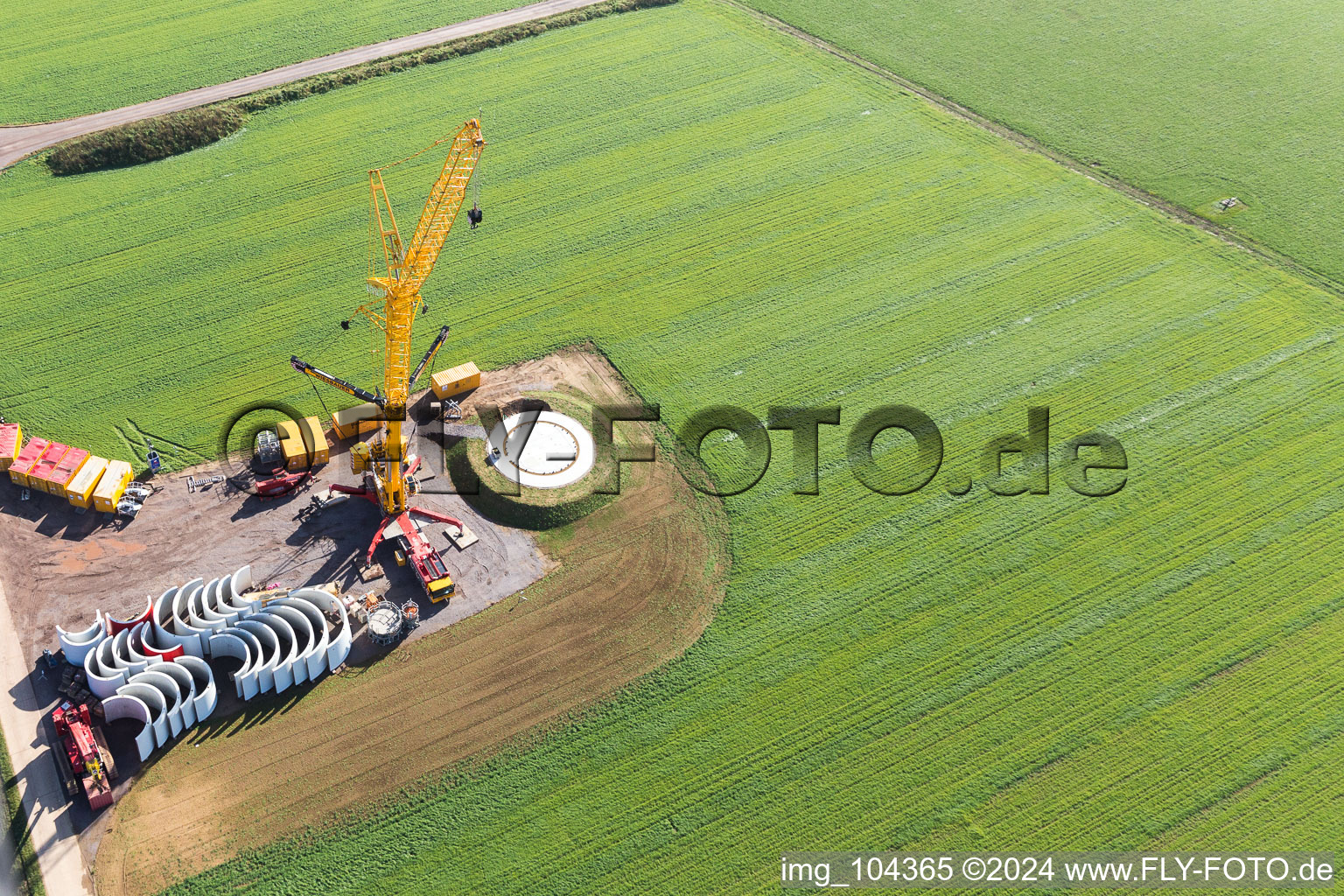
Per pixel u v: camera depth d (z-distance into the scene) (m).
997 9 135.12
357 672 61.97
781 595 67.06
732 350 84.94
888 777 58.06
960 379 82.56
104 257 91.19
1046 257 94.88
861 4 135.00
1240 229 99.25
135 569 66.25
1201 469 75.81
